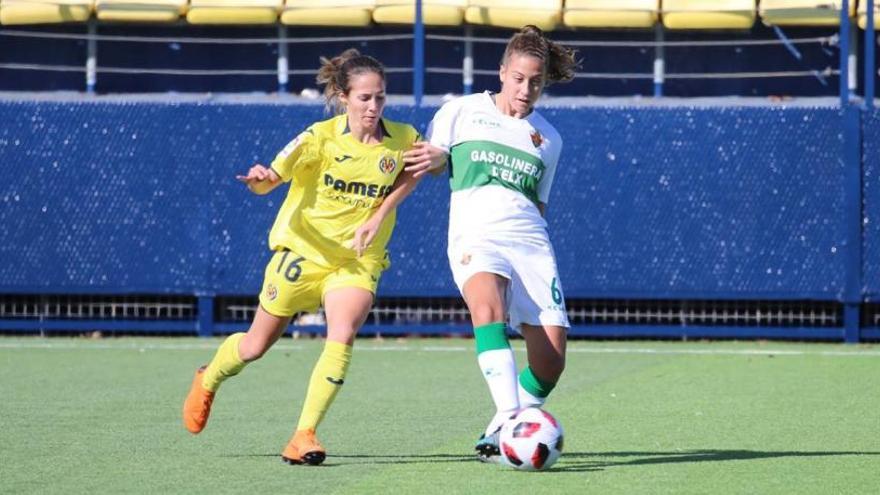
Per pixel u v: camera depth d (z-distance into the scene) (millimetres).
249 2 49375
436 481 19875
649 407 29141
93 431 25281
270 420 26844
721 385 33156
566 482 19812
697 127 42750
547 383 21719
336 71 21922
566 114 43062
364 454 22734
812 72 48781
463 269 20984
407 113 43375
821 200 42562
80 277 44094
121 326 44969
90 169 43906
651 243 43031
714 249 42875
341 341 21422
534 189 21547
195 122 43781
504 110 21469
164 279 44125
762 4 48250
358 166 21703
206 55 51781
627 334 44219
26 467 21203
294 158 21531
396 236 43594
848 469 21078
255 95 50031
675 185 42844
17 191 43938
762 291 42812
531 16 48000
